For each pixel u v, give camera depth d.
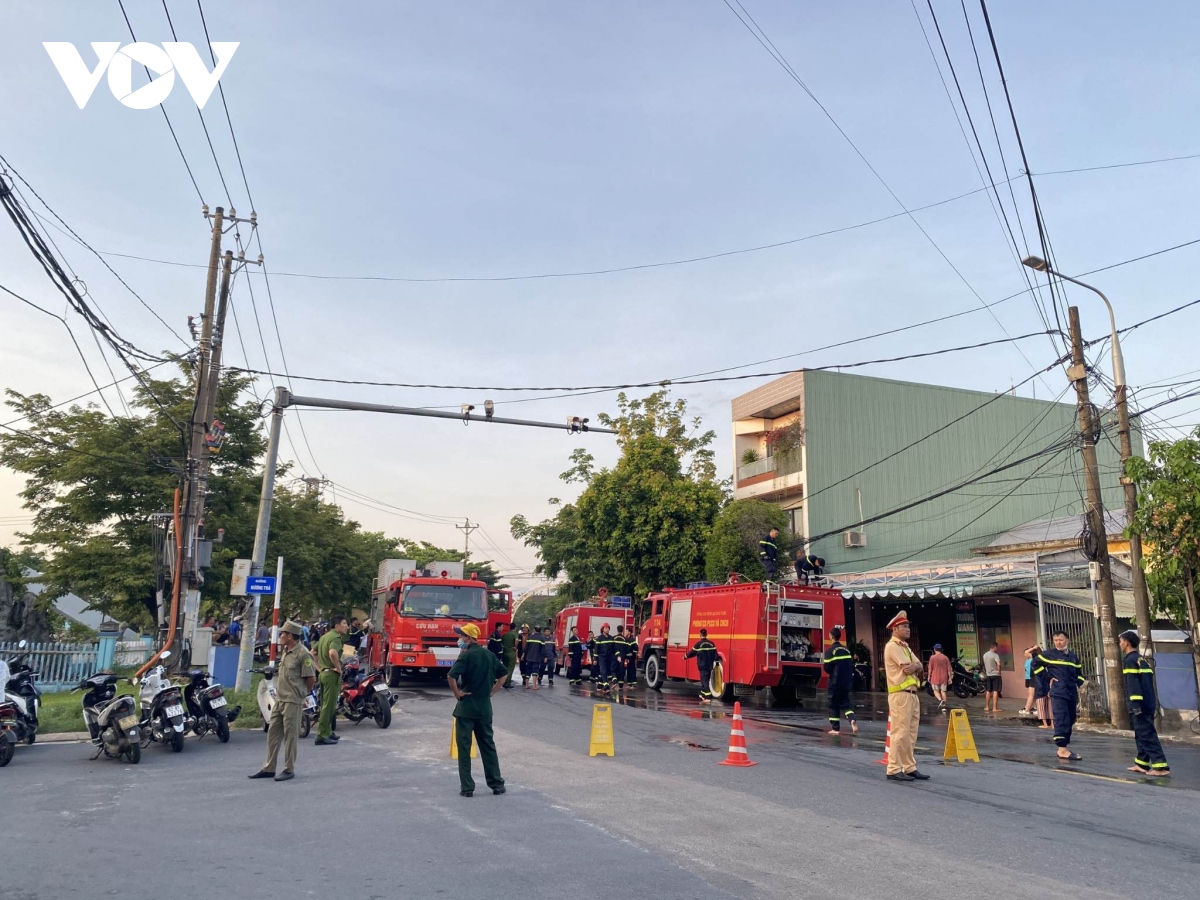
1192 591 16.22
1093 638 20.84
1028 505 33.88
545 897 5.37
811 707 20.81
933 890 5.64
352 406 19.48
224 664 21.45
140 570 25.22
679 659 23.83
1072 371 18.58
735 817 7.69
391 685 23.52
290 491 42.91
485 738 8.71
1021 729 16.80
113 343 14.61
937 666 20.95
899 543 32.09
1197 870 6.34
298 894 5.41
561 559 39.59
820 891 5.58
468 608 23.12
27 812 7.81
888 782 9.84
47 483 26.17
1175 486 15.87
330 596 44.16
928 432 33.34
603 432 20.98
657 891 5.50
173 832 7.04
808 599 21.02
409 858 6.23
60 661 20.73
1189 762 12.40
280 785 9.18
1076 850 6.82
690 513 31.91
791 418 34.56
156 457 25.61
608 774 9.85
